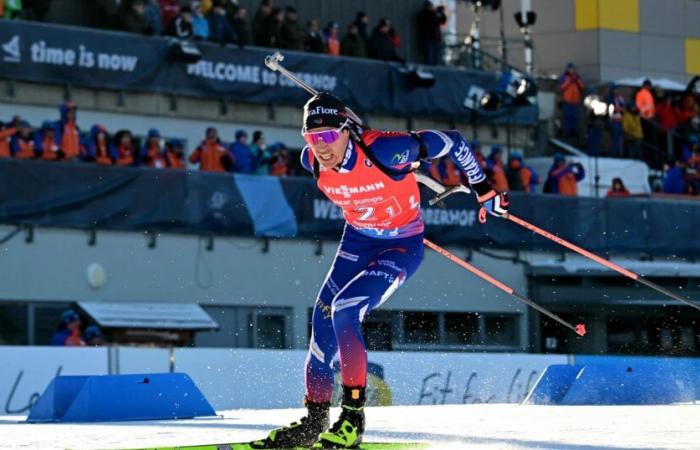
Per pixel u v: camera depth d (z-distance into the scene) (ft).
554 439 72.33
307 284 214.69
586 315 234.79
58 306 194.39
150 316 197.26
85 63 217.97
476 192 74.38
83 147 200.13
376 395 155.94
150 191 200.95
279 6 260.62
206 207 205.46
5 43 209.87
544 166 264.31
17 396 148.25
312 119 65.67
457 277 225.97
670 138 285.84
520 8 319.47
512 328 231.09
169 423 98.12
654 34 321.52
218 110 236.63
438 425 87.81
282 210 211.82
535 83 269.23
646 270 235.40
